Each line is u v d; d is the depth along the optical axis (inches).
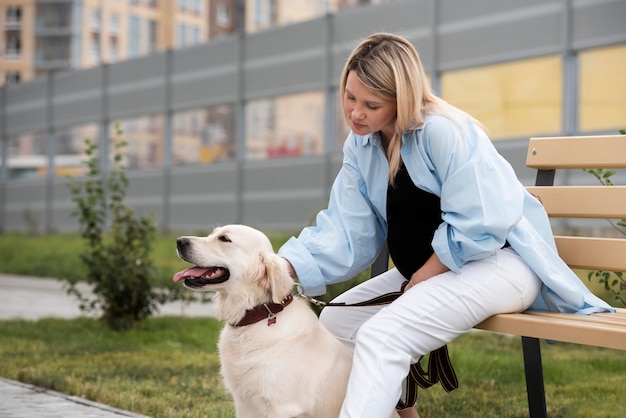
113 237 321.4
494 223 126.0
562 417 178.7
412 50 131.9
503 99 525.3
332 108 638.5
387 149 140.2
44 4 1952.5
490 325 130.7
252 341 129.7
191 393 197.6
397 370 123.4
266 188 697.6
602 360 240.8
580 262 146.4
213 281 132.4
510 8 506.6
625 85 454.6
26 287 469.4
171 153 802.8
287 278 130.6
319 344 133.0
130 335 293.1
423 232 138.9
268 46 692.7
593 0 461.4
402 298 128.6
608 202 147.0
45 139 1027.3
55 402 186.7
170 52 792.9
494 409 184.4
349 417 119.7
